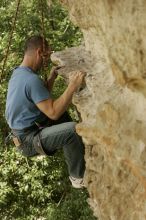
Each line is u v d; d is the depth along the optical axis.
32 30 11.88
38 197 11.78
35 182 11.55
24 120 4.49
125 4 2.91
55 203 11.97
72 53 5.18
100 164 4.39
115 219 4.19
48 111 4.33
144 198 3.60
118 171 3.93
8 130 11.91
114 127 3.71
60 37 12.05
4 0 12.87
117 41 3.16
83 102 4.37
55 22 12.40
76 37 11.88
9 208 12.16
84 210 10.85
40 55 4.62
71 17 4.15
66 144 4.51
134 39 2.96
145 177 3.37
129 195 3.91
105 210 4.38
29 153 4.66
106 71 4.24
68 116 4.94
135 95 3.44
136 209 3.78
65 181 11.78
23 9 11.99
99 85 4.19
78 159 4.61
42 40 4.64
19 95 4.44
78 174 4.71
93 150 4.46
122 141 3.60
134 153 3.46
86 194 11.16
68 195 11.55
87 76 4.40
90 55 4.88
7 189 11.41
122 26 3.03
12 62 11.75
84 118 4.32
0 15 12.15
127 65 3.17
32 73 4.51
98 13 3.30
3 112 11.74
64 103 4.34
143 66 3.00
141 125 3.40
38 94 4.36
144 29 2.84
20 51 11.88
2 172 11.52
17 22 11.91
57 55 5.22
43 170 11.62
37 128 4.53
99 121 3.93
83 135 4.23
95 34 3.95
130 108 3.56
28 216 12.08
